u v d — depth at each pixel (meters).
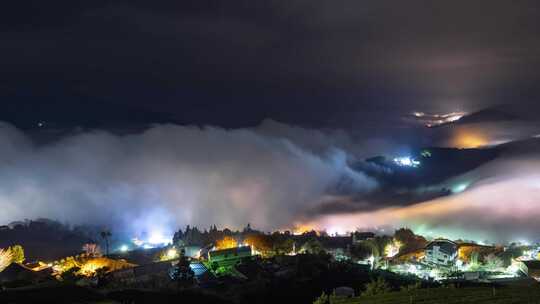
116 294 70.62
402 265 111.06
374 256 118.19
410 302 55.00
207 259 109.62
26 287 67.06
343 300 61.16
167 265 102.38
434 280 94.31
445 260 111.38
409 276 96.69
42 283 71.56
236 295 80.81
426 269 107.25
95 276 94.56
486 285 75.62
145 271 98.75
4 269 98.56
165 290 76.19
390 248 125.81
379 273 96.56
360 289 83.75
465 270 105.19
